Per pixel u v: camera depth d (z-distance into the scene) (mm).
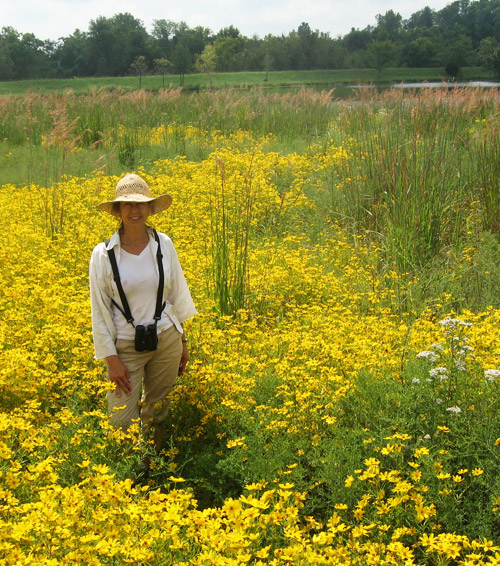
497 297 5746
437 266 6539
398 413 3381
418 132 8969
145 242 3594
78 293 5629
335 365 4117
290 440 3443
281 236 8172
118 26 110812
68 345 4352
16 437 3121
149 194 3607
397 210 7316
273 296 5836
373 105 12953
